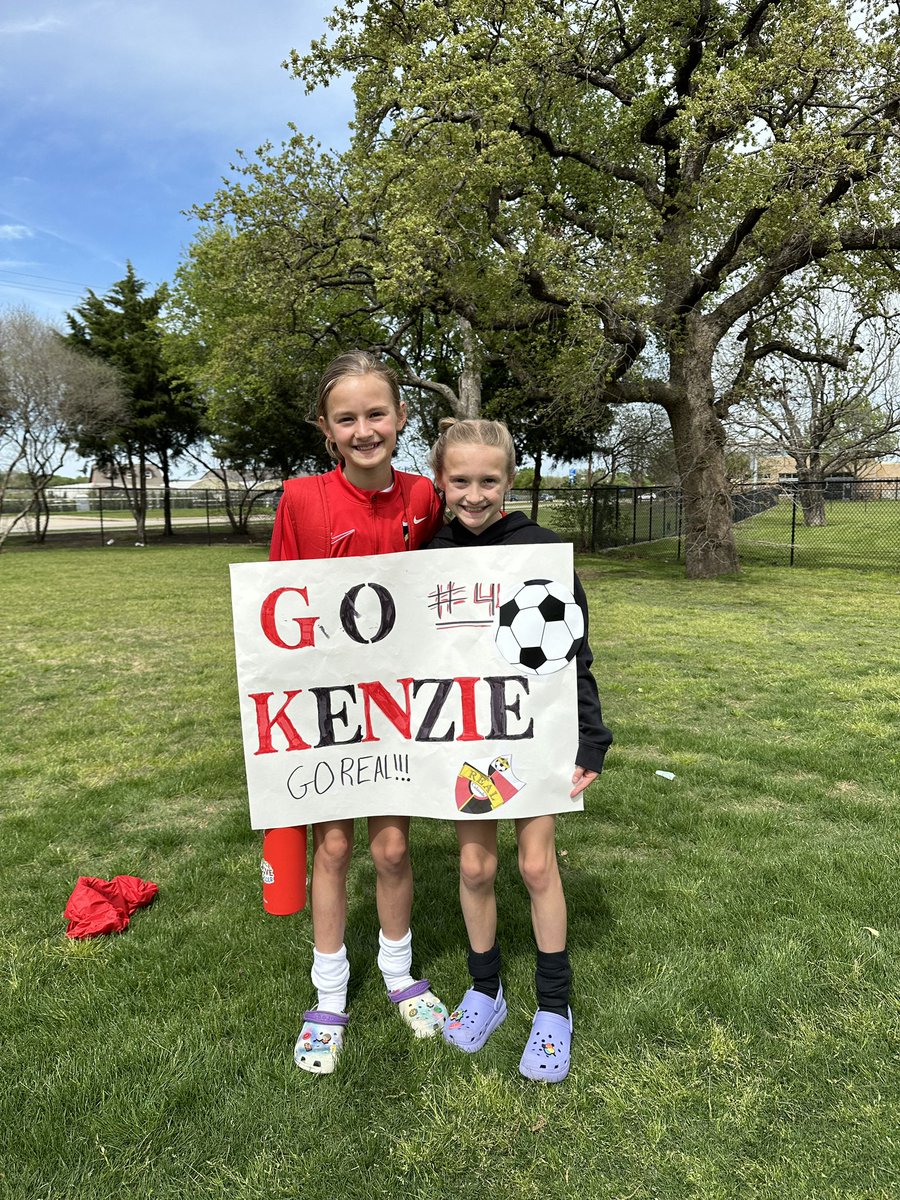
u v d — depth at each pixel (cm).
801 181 1134
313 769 209
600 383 1424
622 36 1452
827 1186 169
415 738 210
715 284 1390
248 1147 184
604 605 1130
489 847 213
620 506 2566
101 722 581
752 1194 168
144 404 3019
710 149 1217
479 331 1501
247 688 204
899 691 613
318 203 1430
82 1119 193
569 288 1228
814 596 1214
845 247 1355
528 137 1488
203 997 241
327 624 204
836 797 399
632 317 1316
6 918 294
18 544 2978
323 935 217
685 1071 204
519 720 207
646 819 370
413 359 2170
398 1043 219
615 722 543
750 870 315
